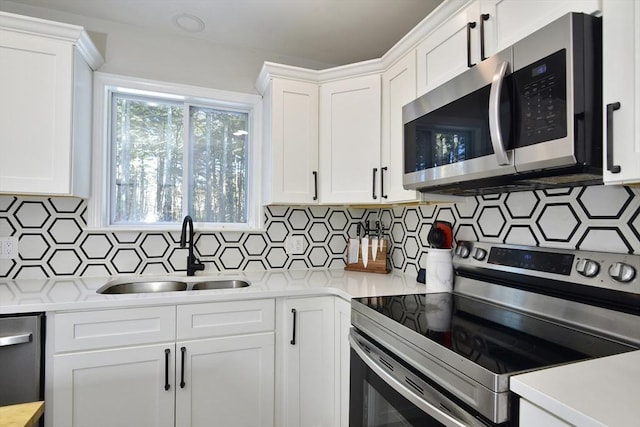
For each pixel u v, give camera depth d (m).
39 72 1.62
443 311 1.34
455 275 1.68
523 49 1.00
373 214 2.56
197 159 2.29
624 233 1.09
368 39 2.21
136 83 2.08
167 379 1.54
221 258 2.22
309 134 2.11
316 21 2.02
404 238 2.24
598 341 1.01
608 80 0.82
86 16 1.99
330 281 1.96
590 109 0.88
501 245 1.49
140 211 2.16
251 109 2.38
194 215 2.27
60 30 1.64
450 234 1.77
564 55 0.89
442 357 0.96
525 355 0.90
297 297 1.77
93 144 1.98
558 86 0.90
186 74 2.20
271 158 2.03
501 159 1.03
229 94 2.28
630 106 0.78
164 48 2.16
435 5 1.86
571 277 1.16
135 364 1.50
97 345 1.45
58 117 1.65
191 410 1.58
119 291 1.91
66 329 1.42
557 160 0.90
